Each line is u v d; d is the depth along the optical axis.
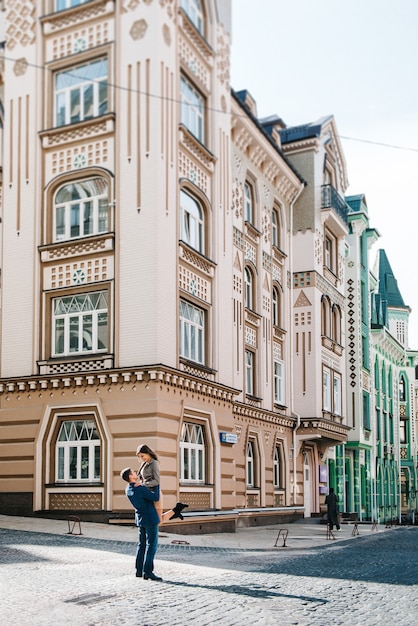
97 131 23.38
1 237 24.44
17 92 24.78
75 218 23.66
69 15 24.27
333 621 8.65
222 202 26.73
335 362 38.00
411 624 8.62
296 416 34.09
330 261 39.16
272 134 35.44
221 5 27.84
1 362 23.75
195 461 23.80
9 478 23.00
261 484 30.28
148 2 23.11
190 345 24.23
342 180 40.47
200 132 26.12
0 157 25.03
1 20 25.78
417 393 68.25
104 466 21.62
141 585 10.78
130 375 21.56
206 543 19.36
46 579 11.30
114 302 22.31
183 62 24.50
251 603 9.57
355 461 44.38
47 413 22.67
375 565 14.34
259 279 31.22
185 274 23.84
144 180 22.47
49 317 23.42
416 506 63.41
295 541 21.84
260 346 30.97
